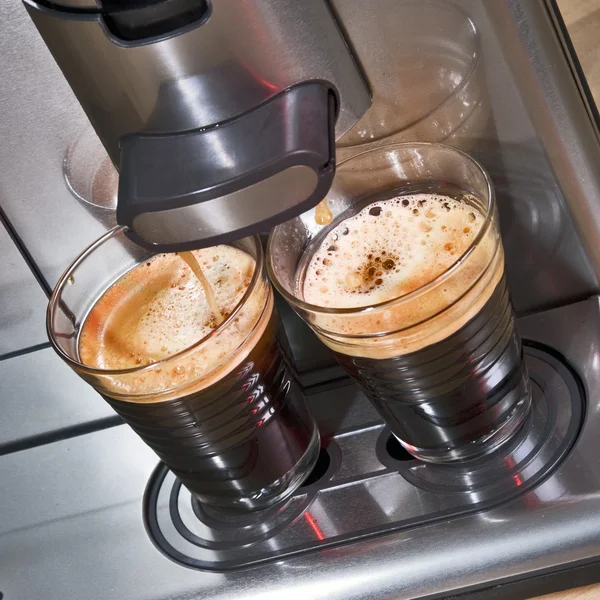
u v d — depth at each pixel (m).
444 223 0.40
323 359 0.52
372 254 0.41
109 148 0.34
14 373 0.54
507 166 0.42
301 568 0.43
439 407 0.41
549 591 0.41
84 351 0.42
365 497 0.45
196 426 0.41
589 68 0.43
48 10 0.30
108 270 0.45
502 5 0.35
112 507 0.50
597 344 0.46
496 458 0.44
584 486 0.41
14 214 0.46
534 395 0.46
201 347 0.38
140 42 0.30
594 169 0.41
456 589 0.41
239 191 0.30
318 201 0.31
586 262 0.46
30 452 0.55
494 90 0.39
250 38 0.30
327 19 0.32
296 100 0.32
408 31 0.37
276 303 0.49
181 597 0.44
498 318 0.39
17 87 0.40
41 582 0.48
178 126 0.32
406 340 0.37
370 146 0.43
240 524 0.46
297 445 0.45
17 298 0.51
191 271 0.44
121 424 0.55
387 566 0.42
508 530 0.41
